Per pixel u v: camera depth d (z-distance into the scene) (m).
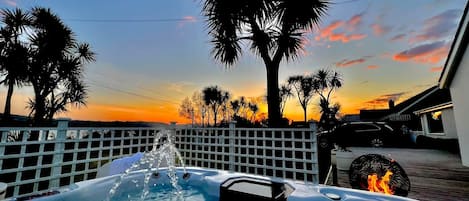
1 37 4.76
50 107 5.41
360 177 2.22
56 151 2.45
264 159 3.03
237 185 2.06
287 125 3.78
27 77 4.87
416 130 9.83
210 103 15.45
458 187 2.95
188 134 3.81
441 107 6.75
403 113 10.96
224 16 3.47
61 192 1.77
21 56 4.75
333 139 7.95
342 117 13.65
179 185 2.53
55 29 5.27
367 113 13.51
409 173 3.76
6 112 4.68
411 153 6.13
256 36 3.66
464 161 3.74
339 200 1.64
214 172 2.49
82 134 2.73
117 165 2.48
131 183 2.33
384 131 7.60
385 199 1.60
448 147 6.32
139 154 2.73
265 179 2.15
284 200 1.72
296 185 1.95
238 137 3.30
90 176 2.96
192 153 3.74
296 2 3.29
